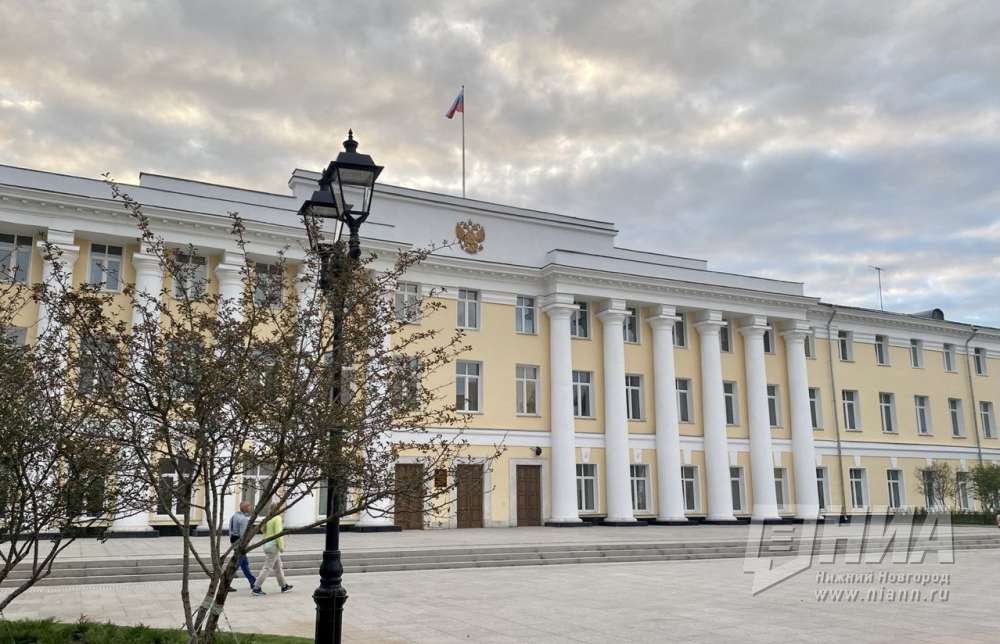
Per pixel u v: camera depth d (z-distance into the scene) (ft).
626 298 121.39
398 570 68.59
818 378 140.56
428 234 113.09
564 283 117.08
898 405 147.95
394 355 30.07
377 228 104.94
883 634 38.99
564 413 114.52
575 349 120.06
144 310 26.68
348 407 26.08
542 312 118.83
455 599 50.44
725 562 78.13
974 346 160.45
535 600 50.16
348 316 27.81
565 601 49.78
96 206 88.58
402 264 30.14
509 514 111.24
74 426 26.86
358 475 26.30
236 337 25.61
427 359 33.17
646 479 122.01
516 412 114.52
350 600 49.88
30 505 30.48
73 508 27.71
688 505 124.57
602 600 50.26
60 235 87.30
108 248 92.38
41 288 27.27
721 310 128.06
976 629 40.47
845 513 136.05
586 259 119.14
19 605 46.39
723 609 46.78
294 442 25.12
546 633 38.91
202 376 24.64
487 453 110.93
